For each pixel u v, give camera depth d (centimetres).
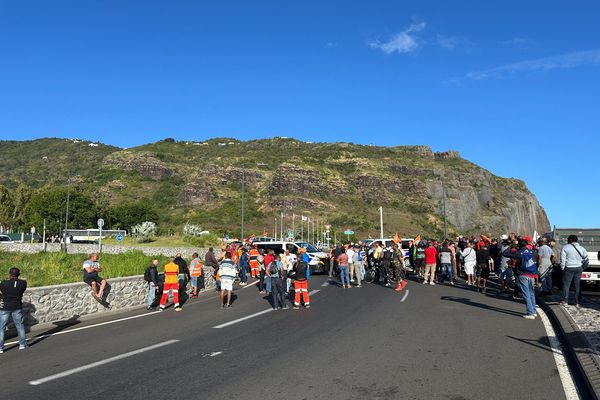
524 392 589
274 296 1400
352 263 2036
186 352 830
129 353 833
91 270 1374
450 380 640
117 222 9675
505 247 1709
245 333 1006
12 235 7444
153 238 5209
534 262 1159
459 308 1334
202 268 2019
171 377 670
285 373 679
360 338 925
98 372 706
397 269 1875
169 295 1709
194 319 1238
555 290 1719
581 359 698
